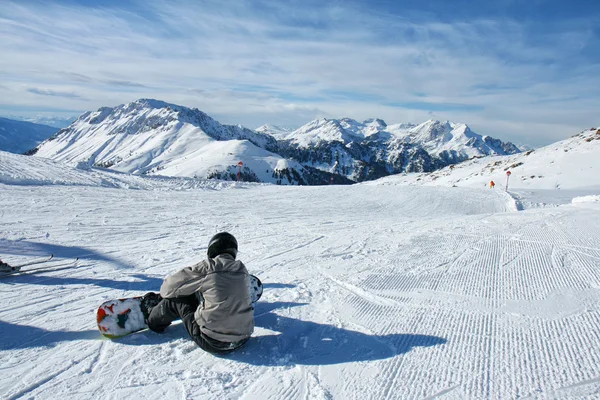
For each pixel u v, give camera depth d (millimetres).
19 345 3336
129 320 3459
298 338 3549
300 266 6094
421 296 4656
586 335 3551
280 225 10336
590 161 32438
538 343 3410
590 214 11109
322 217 12289
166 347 3342
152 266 6004
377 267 5977
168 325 3660
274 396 2654
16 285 4922
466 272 5637
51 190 13859
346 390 2727
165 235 8367
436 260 6355
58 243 7203
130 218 10125
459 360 3131
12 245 6887
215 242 3414
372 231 9406
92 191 14609
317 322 3914
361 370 2994
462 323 3873
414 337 3562
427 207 16562
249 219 11172
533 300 4484
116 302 3496
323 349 3340
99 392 2664
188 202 13969
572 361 3084
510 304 4367
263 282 5258
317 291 4855
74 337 3514
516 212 12781
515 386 2742
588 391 2656
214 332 3135
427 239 8125
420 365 3061
